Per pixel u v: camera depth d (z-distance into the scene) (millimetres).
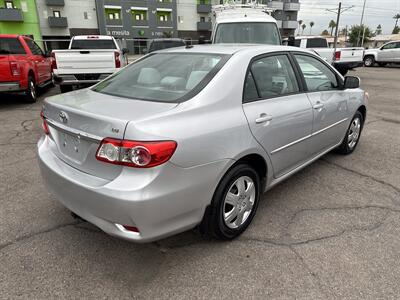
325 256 2717
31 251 2770
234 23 9656
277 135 3100
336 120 4262
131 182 2160
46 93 11211
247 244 2875
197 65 2975
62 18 40781
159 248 2818
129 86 3018
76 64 9211
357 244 2869
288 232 3051
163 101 2561
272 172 3213
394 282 2436
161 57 3398
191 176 2354
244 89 2859
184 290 2369
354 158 4934
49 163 2713
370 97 10531
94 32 43719
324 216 3322
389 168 4566
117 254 2746
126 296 2314
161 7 45844
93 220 2395
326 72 4148
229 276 2500
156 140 2158
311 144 3791
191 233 3031
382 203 3592
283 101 3232
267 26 9586
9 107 8617
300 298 2293
